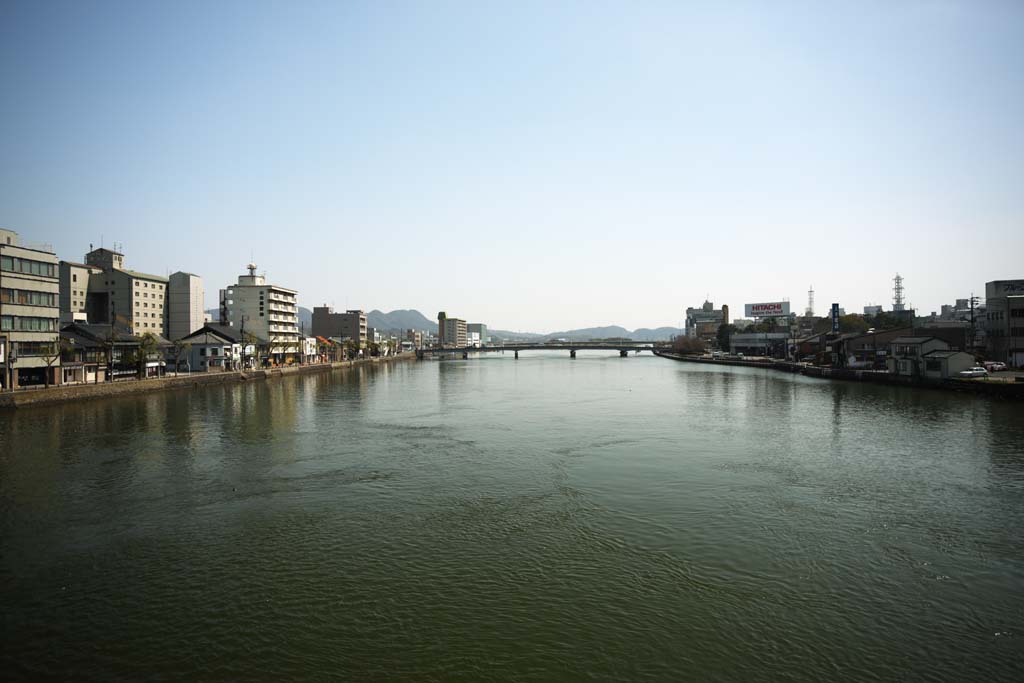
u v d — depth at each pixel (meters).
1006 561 26.02
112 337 94.56
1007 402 74.12
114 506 34.28
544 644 19.83
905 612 21.70
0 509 33.72
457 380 136.75
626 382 125.81
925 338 104.00
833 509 33.16
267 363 149.25
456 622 21.22
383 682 18.03
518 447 51.19
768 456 46.75
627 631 20.53
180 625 21.22
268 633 20.66
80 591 23.73
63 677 18.30
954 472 41.16
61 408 73.25
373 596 23.16
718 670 18.42
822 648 19.50
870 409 72.25
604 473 41.59
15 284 74.25
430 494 36.59
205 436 56.28
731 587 23.62
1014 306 99.44
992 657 18.98
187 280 165.50
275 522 31.56
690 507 33.62
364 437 56.28
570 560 26.28
